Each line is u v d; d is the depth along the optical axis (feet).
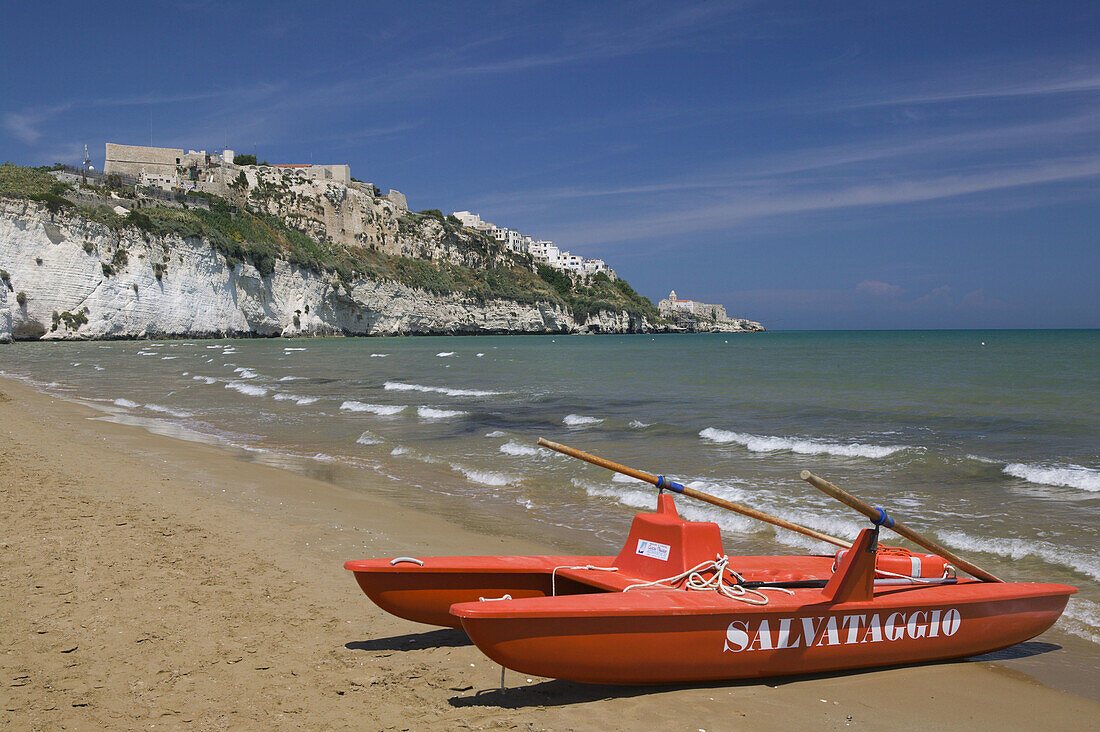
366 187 497.46
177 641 16.74
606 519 30.81
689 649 14.73
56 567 21.80
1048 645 18.17
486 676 15.55
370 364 157.28
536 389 96.17
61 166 340.59
